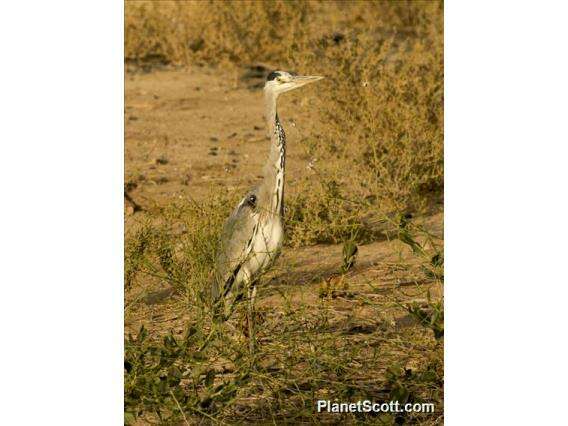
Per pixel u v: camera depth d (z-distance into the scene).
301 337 14.77
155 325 16.52
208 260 16.38
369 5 39.94
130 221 22.30
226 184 25.42
